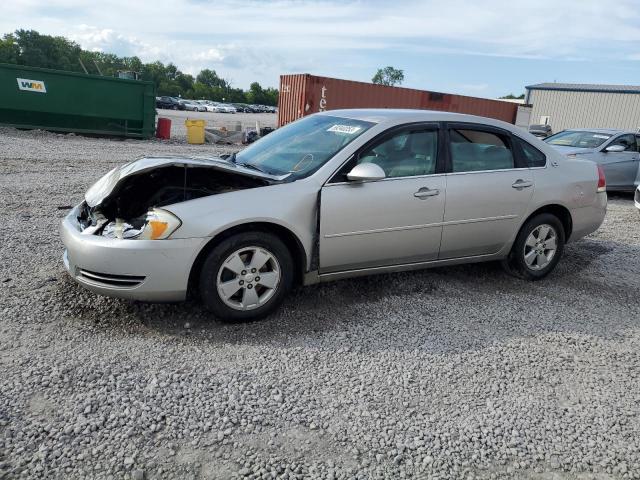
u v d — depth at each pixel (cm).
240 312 407
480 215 495
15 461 258
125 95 1888
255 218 395
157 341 381
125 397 311
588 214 569
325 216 421
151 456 268
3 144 1429
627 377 377
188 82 12162
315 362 367
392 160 458
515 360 388
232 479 257
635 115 3875
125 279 378
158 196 434
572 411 332
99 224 397
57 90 1777
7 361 342
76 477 252
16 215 700
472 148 500
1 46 9538
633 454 297
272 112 8456
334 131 478
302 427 299
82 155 1361
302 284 438
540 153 542
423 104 2266
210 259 389
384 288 503
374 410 319
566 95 4125
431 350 395
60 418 290
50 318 404
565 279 573
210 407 309
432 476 270
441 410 324
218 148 1909
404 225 457
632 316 486
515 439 302
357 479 264
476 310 471
